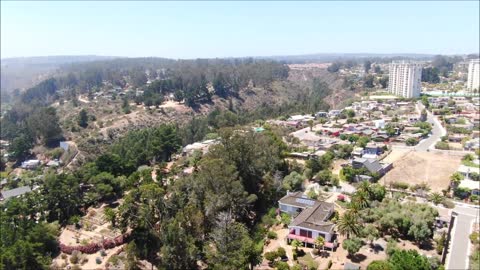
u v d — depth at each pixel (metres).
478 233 93.50
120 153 173.75
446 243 90.00
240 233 84.88
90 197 115.75
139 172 129.75
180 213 90.50
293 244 88.94
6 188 164.75
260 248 86.56
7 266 84.50
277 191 115.31
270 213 105.81
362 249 87.19
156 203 96.69
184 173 128.25
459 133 189.62
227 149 116.56
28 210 106.81
